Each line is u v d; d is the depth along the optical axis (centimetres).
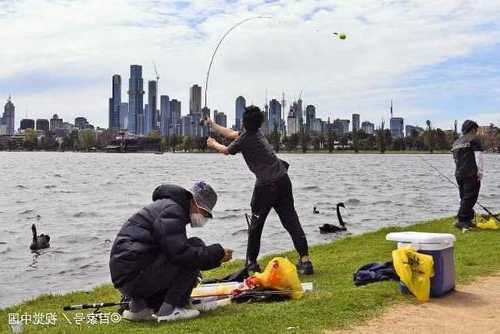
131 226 699
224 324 672
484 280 862
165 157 19938
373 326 663
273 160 925
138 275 694
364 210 3341
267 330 650
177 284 707
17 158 17862
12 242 2316
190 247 691
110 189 5416
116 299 974
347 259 1134
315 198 4225
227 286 829
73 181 6669
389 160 15400
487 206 3170
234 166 12025
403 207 3481
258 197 934
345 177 7350
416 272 762
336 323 672
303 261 970
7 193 4916
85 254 1998
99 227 2764
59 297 1064
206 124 988
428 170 9438
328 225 2338
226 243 2109
